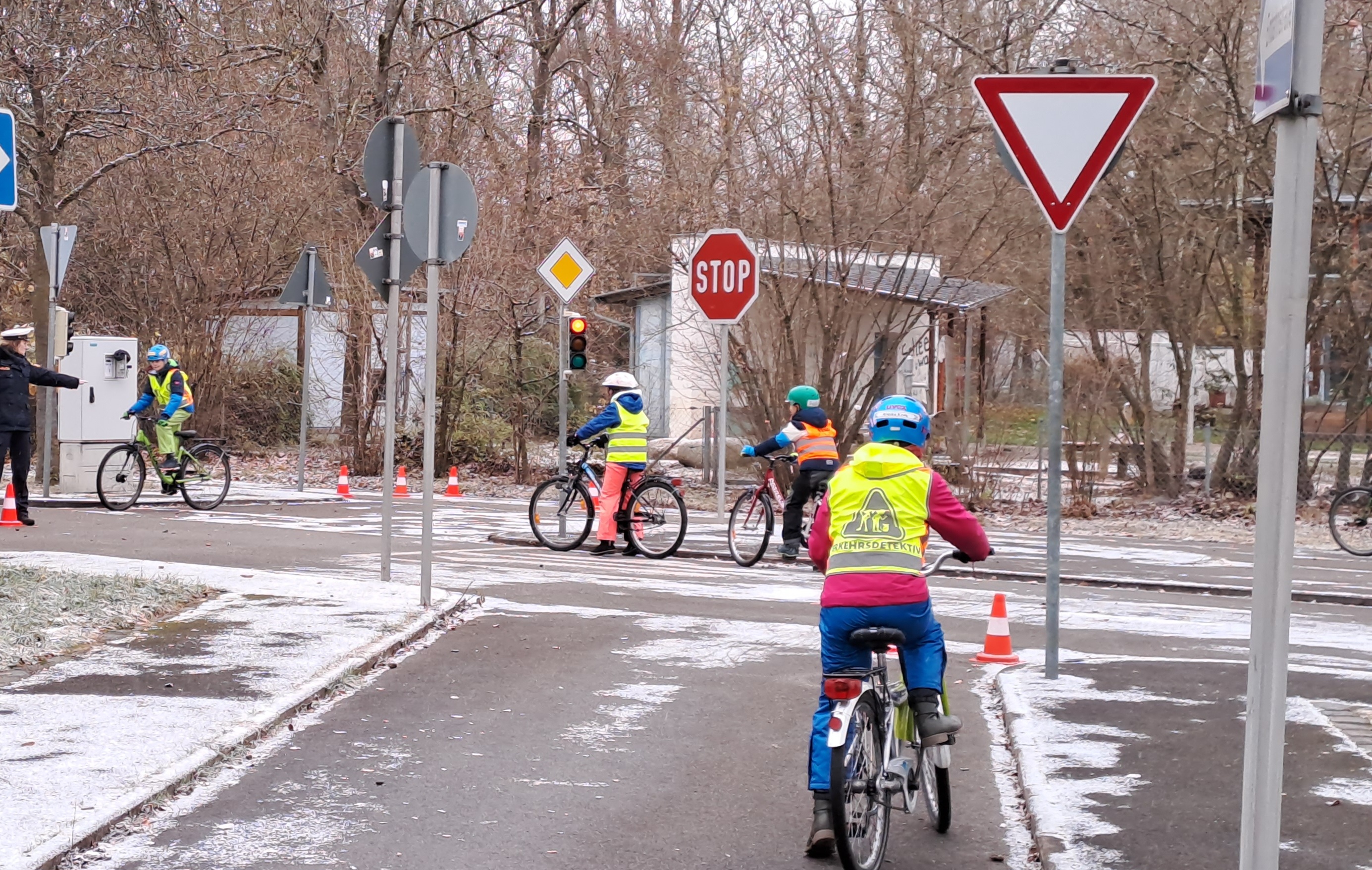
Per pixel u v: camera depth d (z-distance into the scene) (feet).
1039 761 21.43
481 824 18.90
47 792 18.88
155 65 76.95
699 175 71.15
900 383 80.89
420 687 27.07
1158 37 69.31
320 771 21.22
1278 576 11.64
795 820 19.26
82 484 65.21
